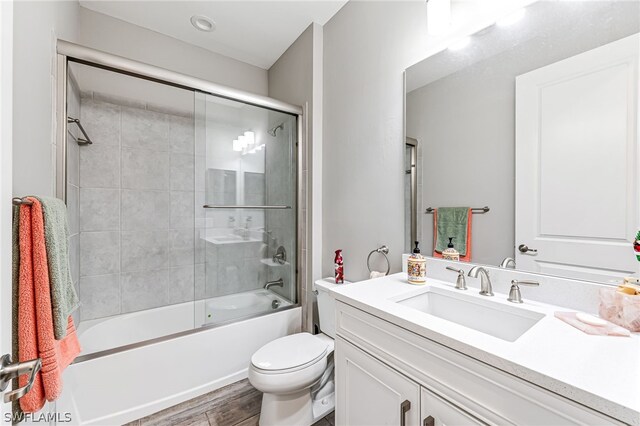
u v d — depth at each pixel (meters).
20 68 0.91
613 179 0.80
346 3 1.82
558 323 0.77
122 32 1.99
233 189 2.12
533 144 0.97
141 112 2.11
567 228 0.90
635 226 0.77
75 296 1.00
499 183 1.07
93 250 1.94
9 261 0.54
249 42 2.27
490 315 0.98
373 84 1.62
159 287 2.19
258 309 2.21
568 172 0.89
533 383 0.56
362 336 0.99
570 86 0.89
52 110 1.27
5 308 0.52
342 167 1.87
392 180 1.51
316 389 1.56
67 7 1.53
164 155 2.21
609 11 0.81
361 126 1.71
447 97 1.24
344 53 1.84
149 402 1.54
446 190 1.25
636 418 0.43
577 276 0.88
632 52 0.77
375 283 1.23
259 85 2.66
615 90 0.80
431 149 1.31
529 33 0.98
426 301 1.17
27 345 0.73
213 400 1.66
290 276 2.24
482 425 0.63
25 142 0.95
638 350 0.63
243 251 2.21
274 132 2.20
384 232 1.56
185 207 2.30
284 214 2.24
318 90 2.05
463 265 1.19
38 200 0.79
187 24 2.04
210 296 2.07
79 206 1.87
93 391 1.39
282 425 1.34
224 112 2.04
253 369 1.33
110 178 2.00
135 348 1.52
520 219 1.01
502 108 1.06
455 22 1.20
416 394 0.79
